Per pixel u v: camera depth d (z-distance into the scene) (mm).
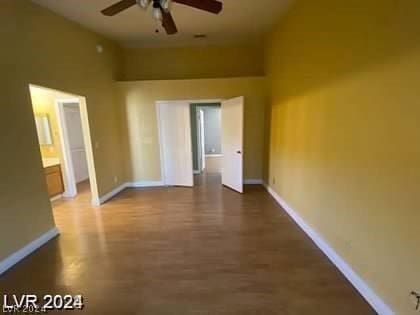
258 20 4062
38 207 3006
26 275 2436
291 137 3648
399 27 1581
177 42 5195
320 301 1991
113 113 5066
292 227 3352
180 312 1917
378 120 1812
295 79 3445
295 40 3416
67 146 4906
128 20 3893
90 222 3682
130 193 5109
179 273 2402
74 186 5059
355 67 2074
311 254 2676
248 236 3115
